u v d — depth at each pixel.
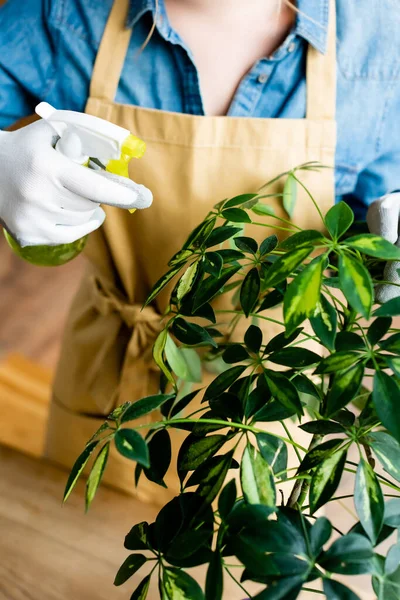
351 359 0.38
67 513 0.84
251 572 0.36
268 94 0.75
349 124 0.76
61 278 2.20
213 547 0.79
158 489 0.93
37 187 0.60
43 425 1.22
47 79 0.79
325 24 0.72
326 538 0.36
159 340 0.51
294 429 0.83
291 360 0.44
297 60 0.73
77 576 0.75
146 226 0.80
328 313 0.39
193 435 0.44
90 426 0.97
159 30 0.72
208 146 0.74
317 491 0.39
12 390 1.33
